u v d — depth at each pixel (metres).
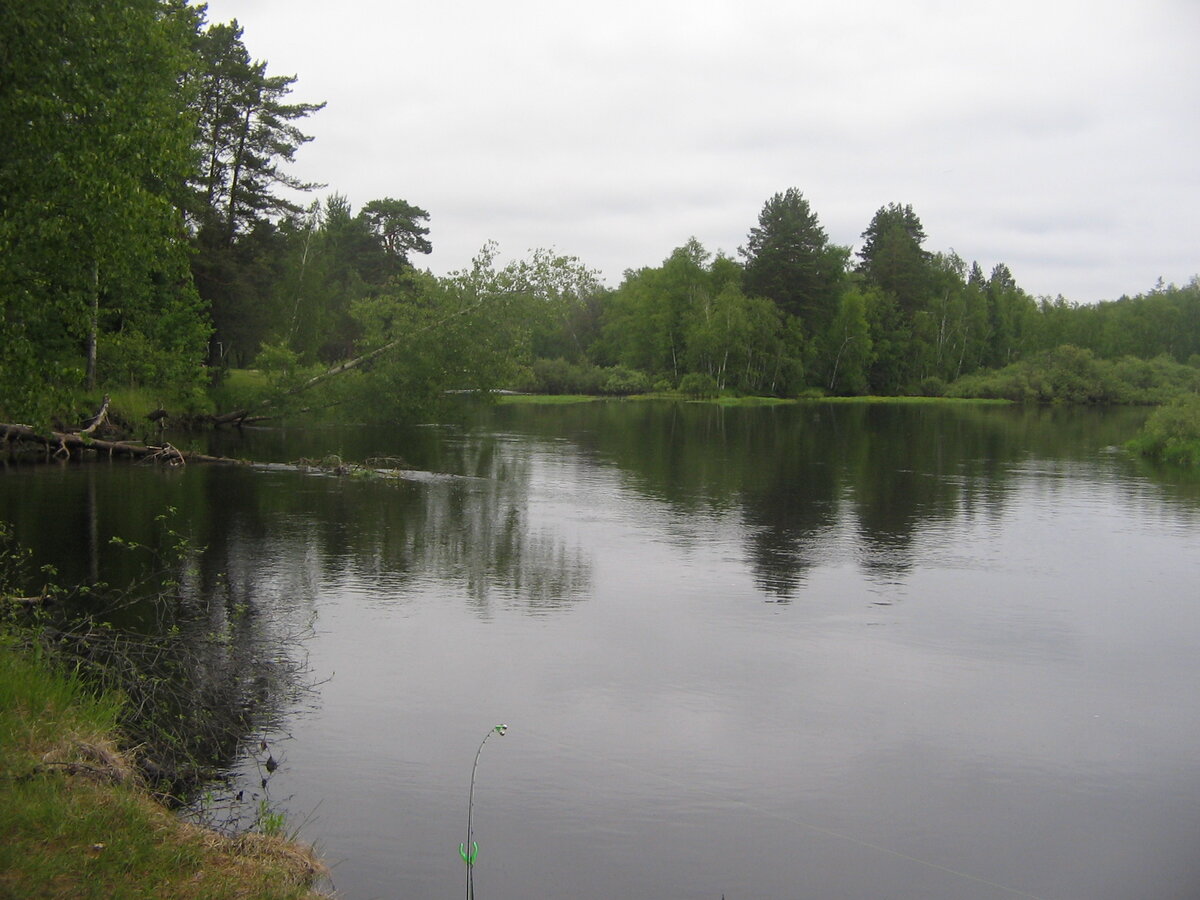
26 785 6.07
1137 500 25.11
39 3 10.61
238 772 8.42
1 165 10.70
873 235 106.31
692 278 94.00
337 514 20.78
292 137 42.94
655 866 7.23
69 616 12.34
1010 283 136.88
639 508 22.67
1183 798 8.54
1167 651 12.47
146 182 15.16
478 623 13.05
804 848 7.58
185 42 21.05
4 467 26.16
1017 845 7.71
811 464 32.53
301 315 53.81
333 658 11.46
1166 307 119.12
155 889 5.32
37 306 11.33
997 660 12.03
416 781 8.39
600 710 10.11
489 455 34.12
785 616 13.70
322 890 6.44
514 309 31.56
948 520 21.70
